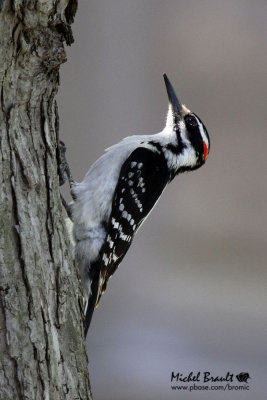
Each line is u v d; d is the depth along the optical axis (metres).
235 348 12.16
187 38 12.40
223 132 12.54
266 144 12.48
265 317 12.36
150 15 12.39
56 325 6.02
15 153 5.73
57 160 6.37
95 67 12.41
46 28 5.53
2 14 5.26
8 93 5.60
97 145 12.42
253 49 12.34
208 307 12.48
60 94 12.34
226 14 12.33
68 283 6.23
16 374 5.67
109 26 12.38
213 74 12.44
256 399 11.52
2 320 5.64
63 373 6.05
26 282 5.75
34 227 5.87
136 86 12.45
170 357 11.91
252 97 12.44
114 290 12.45
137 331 12.35
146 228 12.58
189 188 12.64
